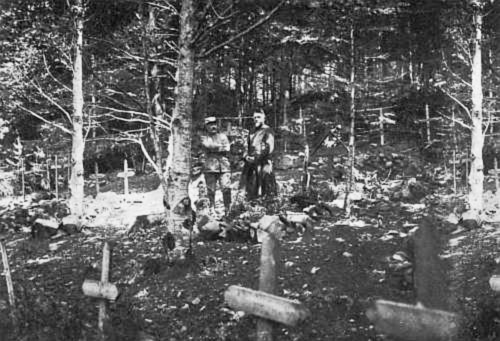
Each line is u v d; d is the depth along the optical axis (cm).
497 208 1251
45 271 826
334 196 1398
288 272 701
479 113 1266
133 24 1090
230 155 1855
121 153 2486
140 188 1867
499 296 498
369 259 720
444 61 1412
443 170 1867
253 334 542
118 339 522
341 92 1691
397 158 1944
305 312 401
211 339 544
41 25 1269
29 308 598
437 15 1329
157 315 610
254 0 908
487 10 1307
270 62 2039
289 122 2312
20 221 1334
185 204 766
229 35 944
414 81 2247
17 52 1352
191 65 789
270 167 1248
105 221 1277
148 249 879
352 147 1345
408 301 535
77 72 1331
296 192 1398
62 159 2197
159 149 878
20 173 2102
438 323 320
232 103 2453
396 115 2308
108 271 531
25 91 1518
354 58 1333
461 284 534
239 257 788
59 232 1123
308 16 1156
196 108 1950
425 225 349
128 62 1373
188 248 755
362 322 541
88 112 1595
